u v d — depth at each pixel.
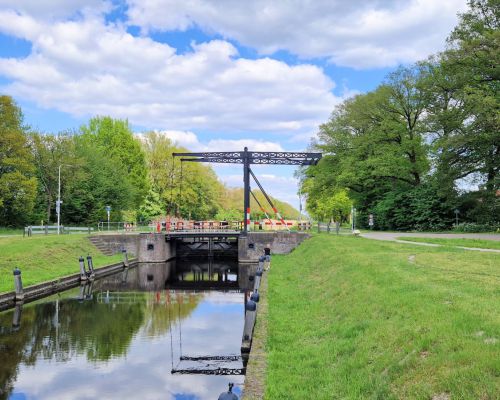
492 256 18.41
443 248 22.94
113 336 16.92
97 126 71.88
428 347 8.03
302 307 15.62
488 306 9.53
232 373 12.88
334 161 53.81
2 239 37.38
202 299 25.20
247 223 42.59
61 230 48.00
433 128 44.72
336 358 9.78
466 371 6.63
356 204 57.00
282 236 42.88
